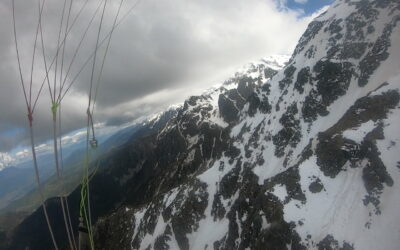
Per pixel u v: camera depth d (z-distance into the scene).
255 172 193.88
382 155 109.06
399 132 113.00
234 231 162.25
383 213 97.81
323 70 192.62
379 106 128.88
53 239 7.00
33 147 6.68
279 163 186.12
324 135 135.88
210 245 181.38
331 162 122.94
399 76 139.00
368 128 121.25
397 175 103.12
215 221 197.12
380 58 174.50
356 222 100.38
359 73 179.00
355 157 116.81
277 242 112.06
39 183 6.94
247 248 128.00
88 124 6.94
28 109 6.51
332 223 104.06
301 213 113.56
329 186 117.44
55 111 6.47
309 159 131.50
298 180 125.38
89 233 6.82
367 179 108.56
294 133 193.12
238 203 171.75
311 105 192.62
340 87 183.00
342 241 97.56
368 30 195.75
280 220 115.00
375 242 92.50
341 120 141.38
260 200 131.50
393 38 178.88
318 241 102.00
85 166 6.98
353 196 107.88
